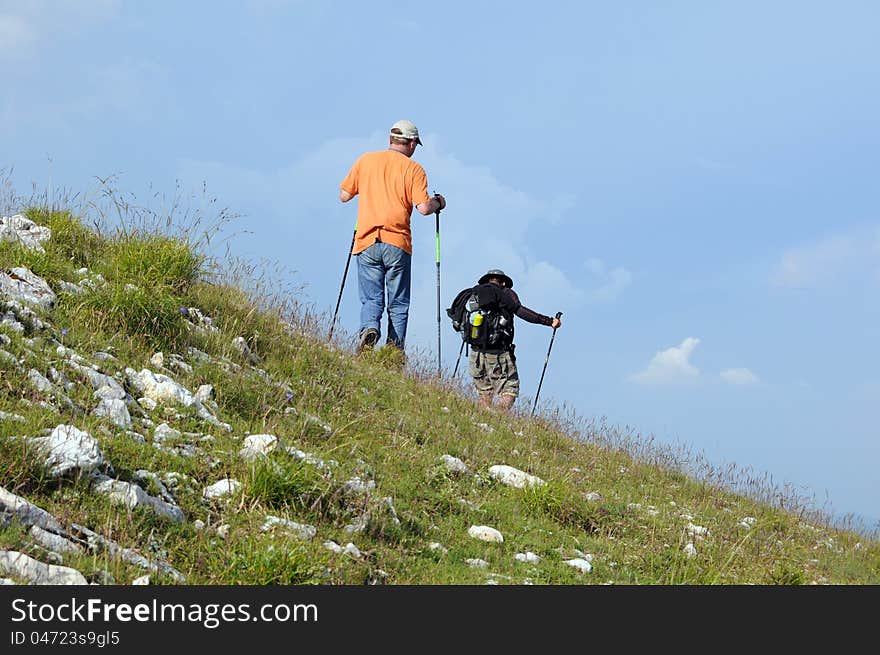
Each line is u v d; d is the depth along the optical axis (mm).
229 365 7996
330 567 4773
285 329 10125
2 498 4188
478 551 5891
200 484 5422
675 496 9938
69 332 7117
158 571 4227
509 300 12086
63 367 6285
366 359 11039
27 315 6961
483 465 8164
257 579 4395
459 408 10461
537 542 6398
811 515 11125
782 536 9508
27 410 5379
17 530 4070
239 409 7164
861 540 10570
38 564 3891
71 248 9117
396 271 12531
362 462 6898
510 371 11961
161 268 8984
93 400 6012
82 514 4469
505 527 6633
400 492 6609
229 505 5207
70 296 7699
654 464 11227
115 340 7363
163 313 7887
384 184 12484
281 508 5371
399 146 12812
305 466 5762
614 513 7844
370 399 8984
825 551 9211
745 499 10984
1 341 6289
